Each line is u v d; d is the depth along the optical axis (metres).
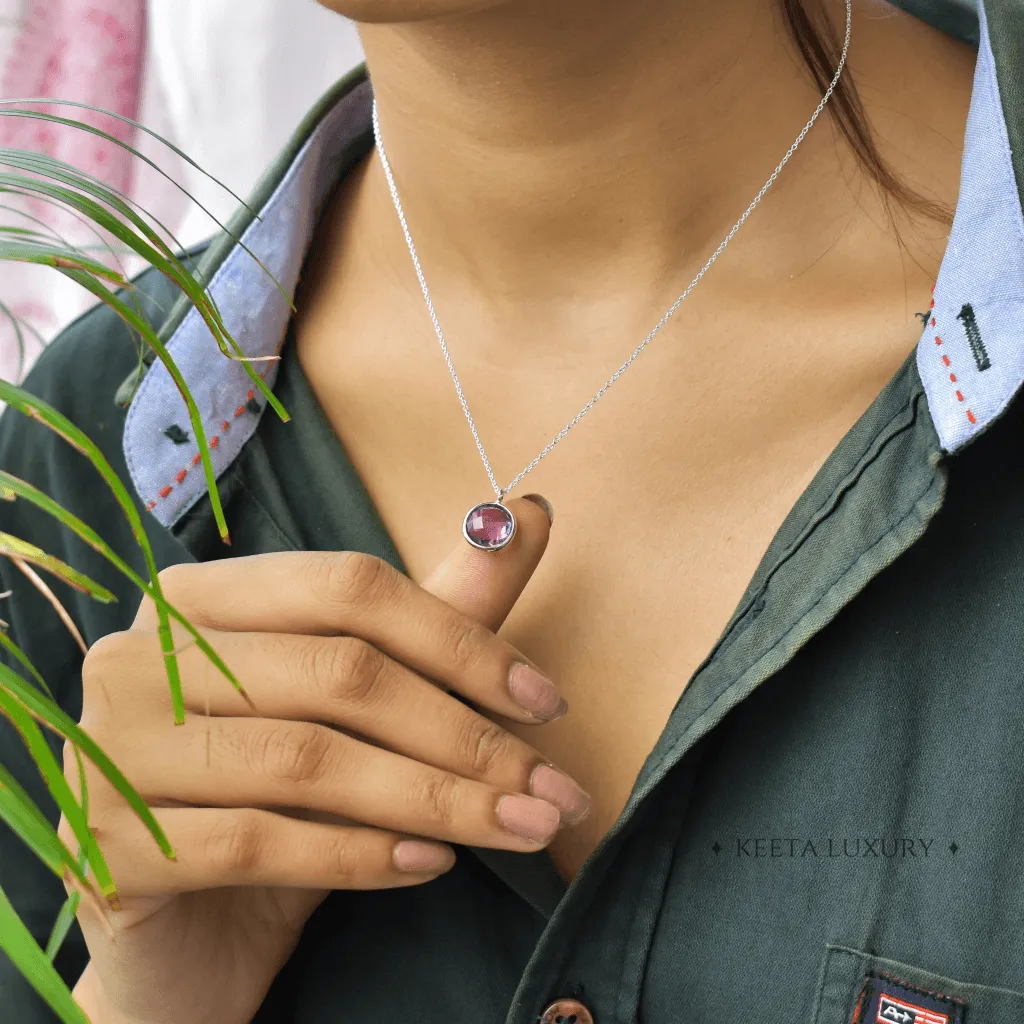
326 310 0.60
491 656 0.50
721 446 0.54
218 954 0.54
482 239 0.56
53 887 0.61
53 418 0.37
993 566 0.51
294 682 0.50
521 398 0.56
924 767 0.50
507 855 0.52
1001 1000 0.49
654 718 0.52
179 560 0.60
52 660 0.63
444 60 0.51
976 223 0.50
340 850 0.50
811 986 0.50
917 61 0.57
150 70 0.85
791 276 0.55
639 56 0.52
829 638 0.51
